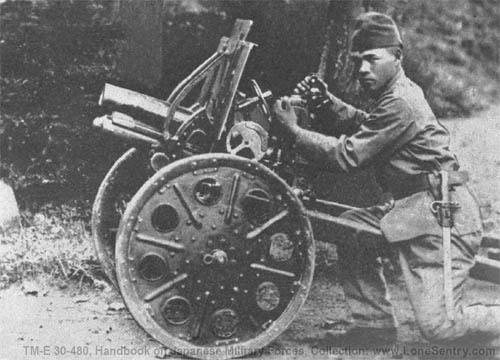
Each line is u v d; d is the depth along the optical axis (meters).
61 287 5.02
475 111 6.46
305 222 3.87
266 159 4.10
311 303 4.81
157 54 5.60
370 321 4.21
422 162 4.04
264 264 3.84
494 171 5.89
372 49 4.13
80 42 5.75
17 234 5.53
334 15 5.30
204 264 3.75
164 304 3.73
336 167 4.02
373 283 4.20
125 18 5.68
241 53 3.98
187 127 4.00
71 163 5.86
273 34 5.40
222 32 5.52
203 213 3.75
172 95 4.21
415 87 4.16
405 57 6.43
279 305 3.89
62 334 4.21
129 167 4.36
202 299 3.77
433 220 3.96
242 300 3.82
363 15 4.20
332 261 5.33
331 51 5.31
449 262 3.90
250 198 3.80
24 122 5.82
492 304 4.02
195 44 5.56
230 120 4.09
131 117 4.04
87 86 5.78
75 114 5.82
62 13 5.73
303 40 5.38
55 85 5.79
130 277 3.67
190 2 5.52
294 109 4.12
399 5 6.42
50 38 5.75
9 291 4.95
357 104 5.27
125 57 5.70
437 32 6.50
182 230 3.74
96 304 4.75
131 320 4.48
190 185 3.74
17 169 5.86
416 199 4.02
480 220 4.09
